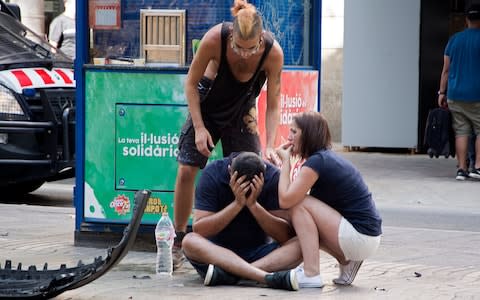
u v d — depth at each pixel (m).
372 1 37.34
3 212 23.80
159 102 18.41
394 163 34.81
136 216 13.16
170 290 15.05
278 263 15.33
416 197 27.48
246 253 15.63
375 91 37.72
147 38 19.16
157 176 18.55
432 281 16.33
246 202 15.12
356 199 15.30
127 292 14.87
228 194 15.45
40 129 24.36
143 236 18.77
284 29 19.53
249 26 15.10
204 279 15.49
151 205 18.58
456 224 23.38
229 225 15.61
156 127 18.47
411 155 37.38
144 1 19.14
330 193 15.28
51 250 18.67
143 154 18.58
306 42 20.42
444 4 37.47
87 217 18.92
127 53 19.23
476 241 20.72
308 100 20.08
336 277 16.36
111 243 18.89
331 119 41.94
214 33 15.77
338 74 41.66
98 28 19.17
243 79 16.23
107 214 18.83
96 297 14.48
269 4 18.95
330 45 41.62
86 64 18.67
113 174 18.73
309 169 15.11
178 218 17.09
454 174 32.16
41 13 40.91
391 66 37.50
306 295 14.77
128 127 18.58
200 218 15.42
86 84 18.66
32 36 27.78
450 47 30.94
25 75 24.69
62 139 24.58
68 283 13.54
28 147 24.38
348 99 38.06
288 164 15.34
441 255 18.95
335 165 15.23
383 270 17.23
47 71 25.06
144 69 18.38
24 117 24.33
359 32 37.69
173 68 18.30
